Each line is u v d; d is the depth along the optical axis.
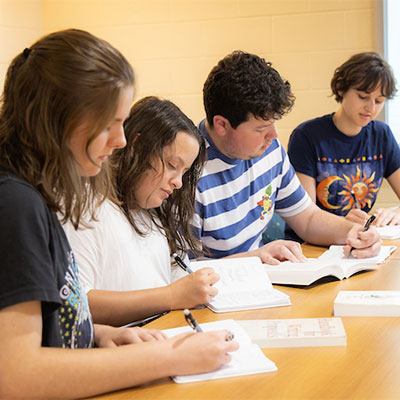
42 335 0.85
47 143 0.82
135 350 0.89
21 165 0.83
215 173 1.83
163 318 1.24
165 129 1.38
